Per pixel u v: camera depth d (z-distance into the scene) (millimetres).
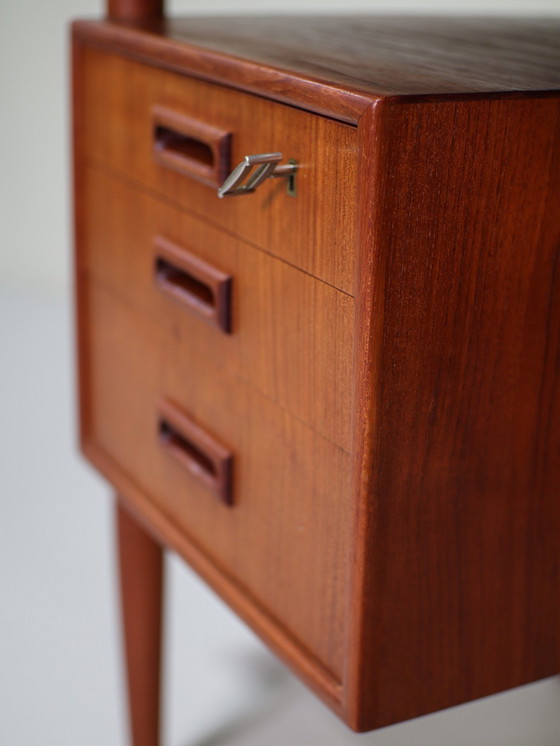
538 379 905
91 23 1177
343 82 853
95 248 1249
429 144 817
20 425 2346
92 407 1324
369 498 871
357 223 835
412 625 916
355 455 870
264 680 1490
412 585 906
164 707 1443
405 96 806
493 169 839
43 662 1547
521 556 946
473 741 1255
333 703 945
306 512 963
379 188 814
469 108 820
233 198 989
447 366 869
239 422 1037
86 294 1289
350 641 909
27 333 2877
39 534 1895
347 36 1151
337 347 894
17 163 3234
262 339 983
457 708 1307
